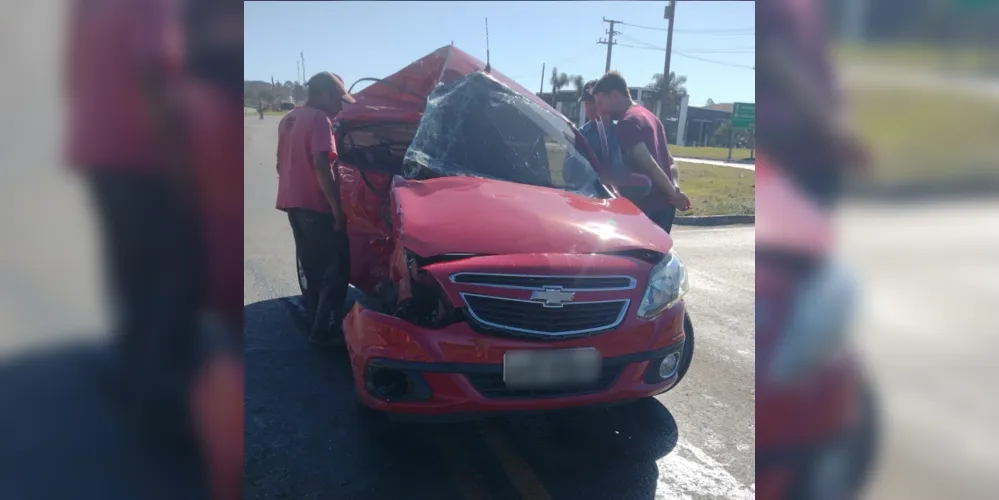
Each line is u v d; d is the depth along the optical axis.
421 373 2.82
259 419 3.49
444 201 3.54
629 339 3.00
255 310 5.33
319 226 4.31
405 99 5.71
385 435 3.37
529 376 2.84
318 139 4.12
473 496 2.87
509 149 4.33
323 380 4.01
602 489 2.95
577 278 2.95
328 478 2.97
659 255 3.29
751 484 3.00
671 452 3.27
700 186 17.17
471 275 2.91
